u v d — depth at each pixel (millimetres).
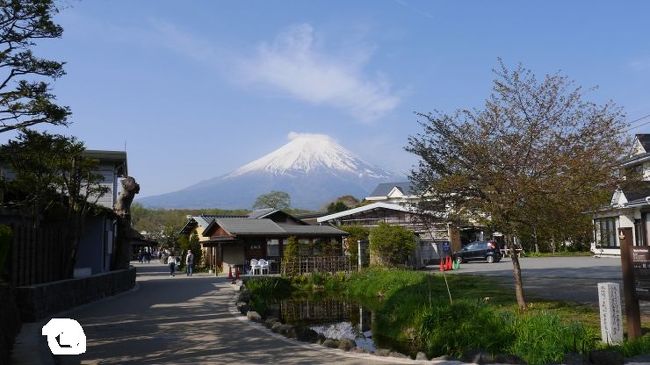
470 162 11977
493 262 38500
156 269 45844
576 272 23766
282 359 8312
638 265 8945
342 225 41406
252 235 34938
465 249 39719
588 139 11273
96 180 18703
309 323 15148
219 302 16688
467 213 12086
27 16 10773
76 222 17062
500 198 11453
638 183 11523
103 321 12492
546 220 11430
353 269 29000
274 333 10727
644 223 30844
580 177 10742
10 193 17172
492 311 10188
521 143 11445
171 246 55531
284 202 80875
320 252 34719
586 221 11617
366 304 19156
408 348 10812
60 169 16609
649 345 8227
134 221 70500
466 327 9789
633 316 8930
